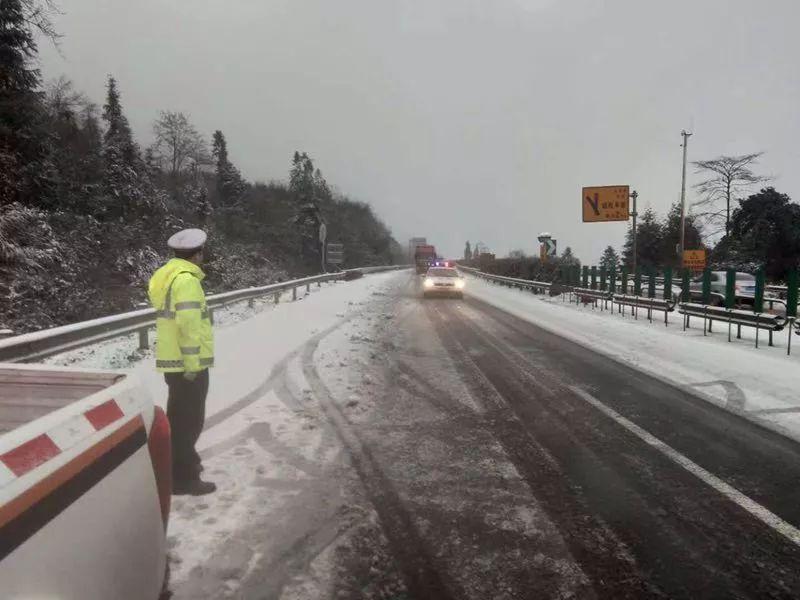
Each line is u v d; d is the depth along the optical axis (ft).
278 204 206.49
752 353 35.86
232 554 11.26
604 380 27.73
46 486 5.23
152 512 7.50
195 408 13.94
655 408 22.68
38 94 67.31
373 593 10.16
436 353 35.04
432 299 80.89
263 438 18.33
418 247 191.72
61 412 6.19
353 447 17.71
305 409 21.80
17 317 42.88
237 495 13.99
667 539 12.23
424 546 11.82
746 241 146.00
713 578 10.77
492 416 21.34
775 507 13.84
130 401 7.72
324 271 128.98
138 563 6.95
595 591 10.30
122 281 63.46
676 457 17.16
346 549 11.62
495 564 11.16
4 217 49.98
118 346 35.96
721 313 42.52
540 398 24.11
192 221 113.19
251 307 59.16
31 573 4.85
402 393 24.68
